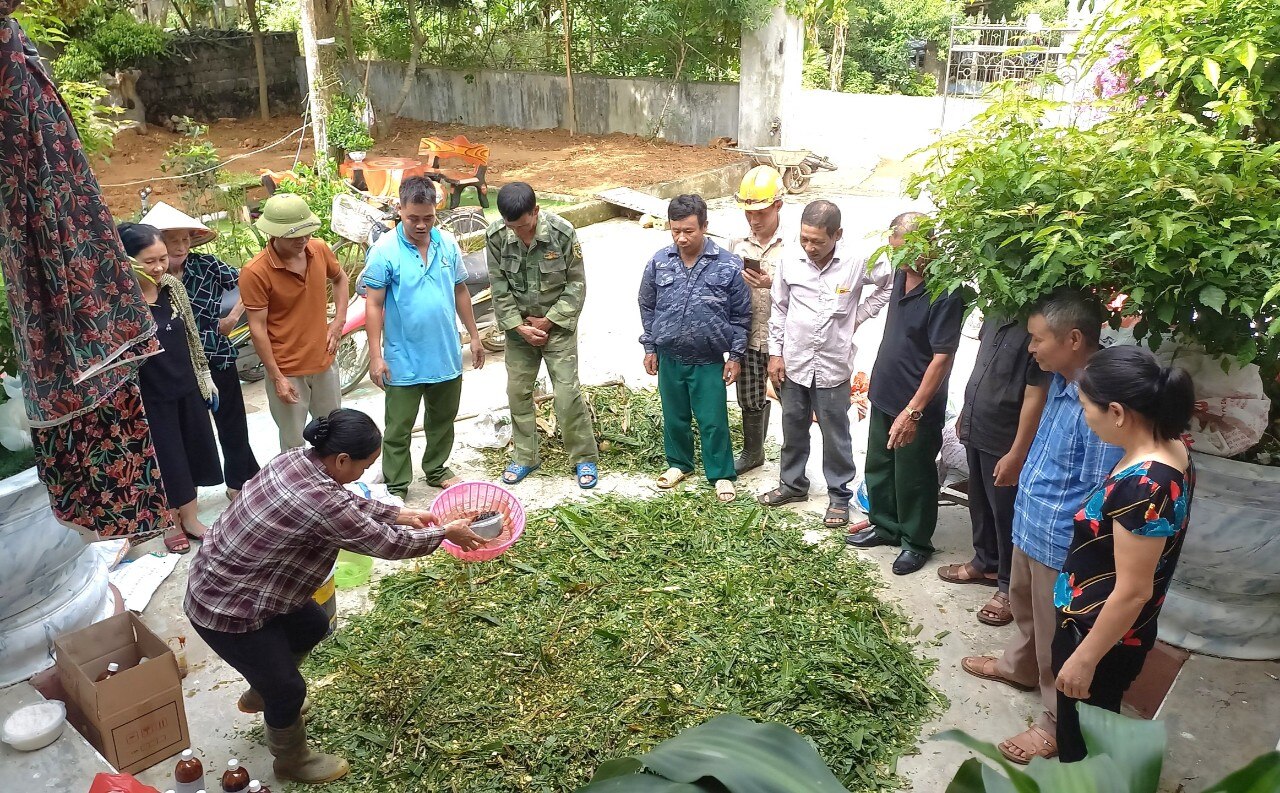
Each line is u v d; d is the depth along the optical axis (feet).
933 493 14.67
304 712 11.85
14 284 8.84
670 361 16.67
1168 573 9.04
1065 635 9.75
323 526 9.91
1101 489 9.06
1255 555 12.09
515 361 17.37
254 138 51.78
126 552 15.38
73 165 8.75
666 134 51.96
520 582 14.55
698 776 4.63
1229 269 9.96
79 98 20.90
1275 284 9.32
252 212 30.40
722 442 17.12
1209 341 10.70
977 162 11.32
